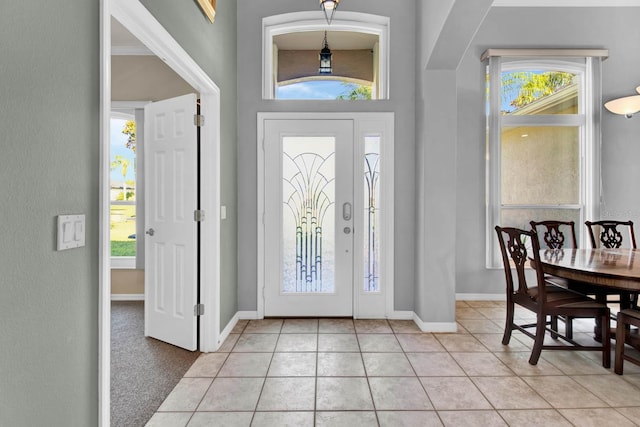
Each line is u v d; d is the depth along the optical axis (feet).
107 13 4.44
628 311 7.75
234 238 11.10
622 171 13.80
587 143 13.69
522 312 12.37
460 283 13.92
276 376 7.79
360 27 11.86
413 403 6.77
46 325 3.54
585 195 13.79
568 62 13.73
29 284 3.32
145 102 13.50
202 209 9.00
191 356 8.76
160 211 9.59
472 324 11.16
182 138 9.05
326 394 7.09
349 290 11.68
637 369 8.17
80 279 4.05
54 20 3.60
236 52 11.32
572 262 8.57
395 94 11.50
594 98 13.57
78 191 3.99
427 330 10.51
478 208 13.85
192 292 9.00
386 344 9.57
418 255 11.08
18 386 3.21
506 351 9.14
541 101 14.15
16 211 3.17
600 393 7.12
